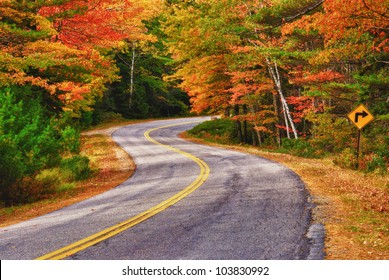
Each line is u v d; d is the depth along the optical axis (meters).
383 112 20.25
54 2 19.25
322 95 22.78
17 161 15.73
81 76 24.67
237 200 11.82
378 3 11.92
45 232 9.13
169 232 8.52
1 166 15.23
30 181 16.48
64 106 28.70
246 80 33.34
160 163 24.16
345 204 10.95
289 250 7.04
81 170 20.70
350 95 22.72
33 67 21.31
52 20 20.91
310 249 7.07
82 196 15.51
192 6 37.62
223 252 7.05
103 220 10.04
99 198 14.20
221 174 17.70
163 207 11.25
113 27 26.62
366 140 21.19
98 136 45.62
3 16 20.80
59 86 23.09
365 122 18.70
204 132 47.91
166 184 16.05
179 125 60.53
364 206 10.61
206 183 15.40
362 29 13.41
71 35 22.42
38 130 20.48
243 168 19.42
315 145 26.70
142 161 25.94
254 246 7.34
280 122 35.44
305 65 24.36
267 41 28.77
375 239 7.68
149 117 73.75
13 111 18.42
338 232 8.16
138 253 7.16
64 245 7.85
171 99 75.56
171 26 37.84
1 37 19.39
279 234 8.08
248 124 44.91
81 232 8.86
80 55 22.81
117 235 8.40
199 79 37.81
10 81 19.72
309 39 21.84
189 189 14.20
